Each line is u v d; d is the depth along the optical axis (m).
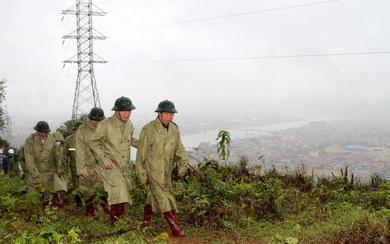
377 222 5.03
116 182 5.43
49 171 7.18
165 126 5.25
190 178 8.04
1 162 14.32
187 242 5.09
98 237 5.02
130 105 5.53
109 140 5.52
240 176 8.70
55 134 7.34
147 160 5.24
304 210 6.61
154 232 5.28
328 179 8.88
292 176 8.98
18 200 6.79
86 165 6.38
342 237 4.83
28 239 4.73
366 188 8.46
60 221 5.74
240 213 6.08
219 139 8.20
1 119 31.83
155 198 5.25
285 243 4.92
